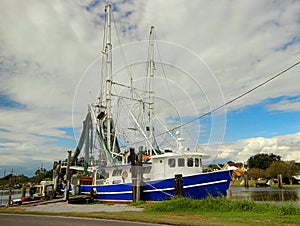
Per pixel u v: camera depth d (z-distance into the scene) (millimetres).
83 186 30953
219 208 17234
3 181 104188
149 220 13477
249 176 82938
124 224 12719
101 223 13172
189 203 17891
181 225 12242
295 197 39219
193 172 24328
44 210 21844
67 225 12688
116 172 28016
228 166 24281
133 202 24312
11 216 16938
